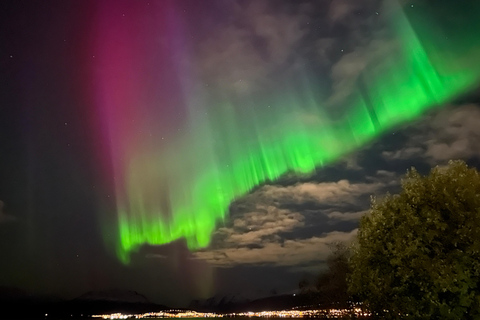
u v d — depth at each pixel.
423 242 16.03
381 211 18.09
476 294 14.95
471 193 15.98
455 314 14.75
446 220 16.08
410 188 17.53
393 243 16.94
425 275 15.38
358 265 18.41
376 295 17.30
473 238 15.20
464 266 14.91
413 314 15.81
